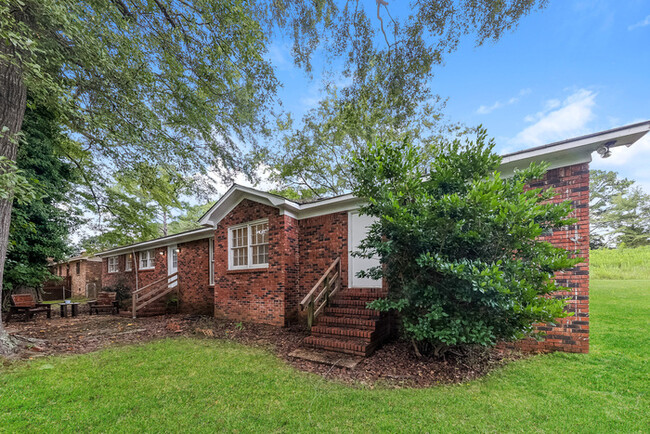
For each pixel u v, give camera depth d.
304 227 8.61
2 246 5.22
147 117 6.78
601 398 3.41
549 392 3.61
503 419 3.04
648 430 2.79
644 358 4.56
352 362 4.82
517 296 3.80
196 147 8.98
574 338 4.95
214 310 9.91
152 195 11.07
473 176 4.48
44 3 3.82
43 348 5.77
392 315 6.32
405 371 4.45
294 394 3.74
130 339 6.82
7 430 2.89
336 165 18.80
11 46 4.41
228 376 4.37
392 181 4.85
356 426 2.97
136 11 5.91
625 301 9.09
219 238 10.03
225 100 7.93
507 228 3.98
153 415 3.21
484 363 4.63
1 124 4.98
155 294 12.62
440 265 3.90
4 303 10.94
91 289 21.89
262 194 8.47
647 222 26.19
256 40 6.50
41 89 4.98
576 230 5.06
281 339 6.62
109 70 5.48
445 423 2.99
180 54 6.73
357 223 7.62
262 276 8.59
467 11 5.41
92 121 6.46
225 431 2.91
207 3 5.87
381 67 6.80
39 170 9.96
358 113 9.12
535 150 5.22
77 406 3.41
